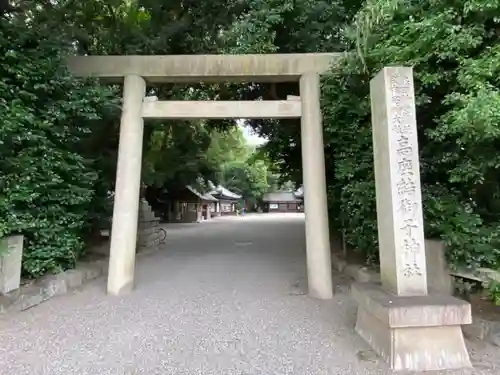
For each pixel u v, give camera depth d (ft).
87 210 22.52
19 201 16.84
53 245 18.83
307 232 19.40
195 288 20.54
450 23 14.08
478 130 12.51
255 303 17.52
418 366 10.37
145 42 24.59
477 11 13.24
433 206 15.56
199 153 52.39
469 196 15.89
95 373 10.38
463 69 13.43
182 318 15.28
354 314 15.80
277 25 23.15
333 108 19.74
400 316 10.43
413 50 14.96
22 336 13.15
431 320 10.50
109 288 19.01
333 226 26.43
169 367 10.75
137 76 20.20
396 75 12.55
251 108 20.15
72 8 23.40
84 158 21.66
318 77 20.16
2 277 15.62
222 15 25.27
